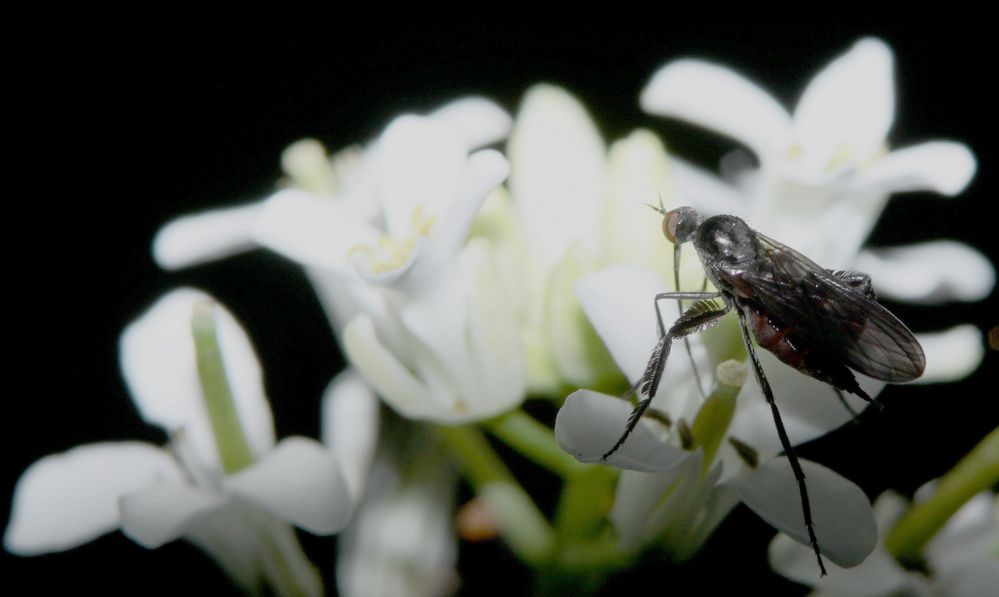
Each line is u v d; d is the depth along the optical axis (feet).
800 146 0.21
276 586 0.20
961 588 0.20
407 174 0.20
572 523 0.21
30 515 0.20
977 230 0.27
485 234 0.21
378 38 0.28
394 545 0.22
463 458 0.21
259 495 0.19
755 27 0.29
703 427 0.19
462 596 0.22
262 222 0.20
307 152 0.22
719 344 0.20
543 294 0.22
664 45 0.29
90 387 0.25
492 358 0.20
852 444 0.23
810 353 0.20
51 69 0.27
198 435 0.20
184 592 0.23
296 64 0.28
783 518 0.19
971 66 0.28
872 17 0.28
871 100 0.21
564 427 0.19
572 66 0.29
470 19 0.28
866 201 0.21
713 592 0.22
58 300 0.26
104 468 0.20
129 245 0.26
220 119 0.27
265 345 0.25
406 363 0.21
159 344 0.21
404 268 0.20
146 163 0.27
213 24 0.27
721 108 0.21
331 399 0.21
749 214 0.22
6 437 0.25
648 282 0.20
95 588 0.23
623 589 0.21
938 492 0.20
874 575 0.20
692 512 0.20
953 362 0.21
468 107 0.22
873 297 0.20
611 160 0.21
